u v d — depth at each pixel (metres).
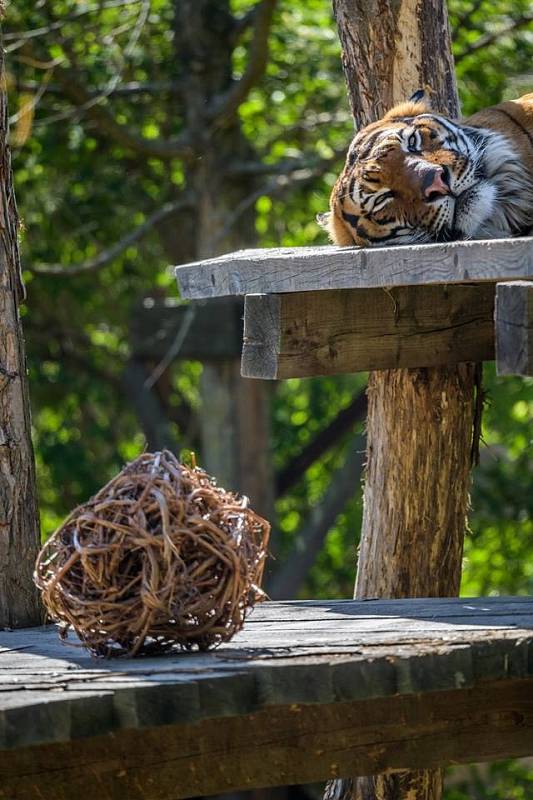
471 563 22.91
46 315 23.48
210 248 19.34
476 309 9.16
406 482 9.57
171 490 6.12
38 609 8.13
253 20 18.91
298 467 22.28
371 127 9.48
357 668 6.32
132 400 20.83
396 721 7.03
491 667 6.65
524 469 22.39
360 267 7.61
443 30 9.94
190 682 6.01
